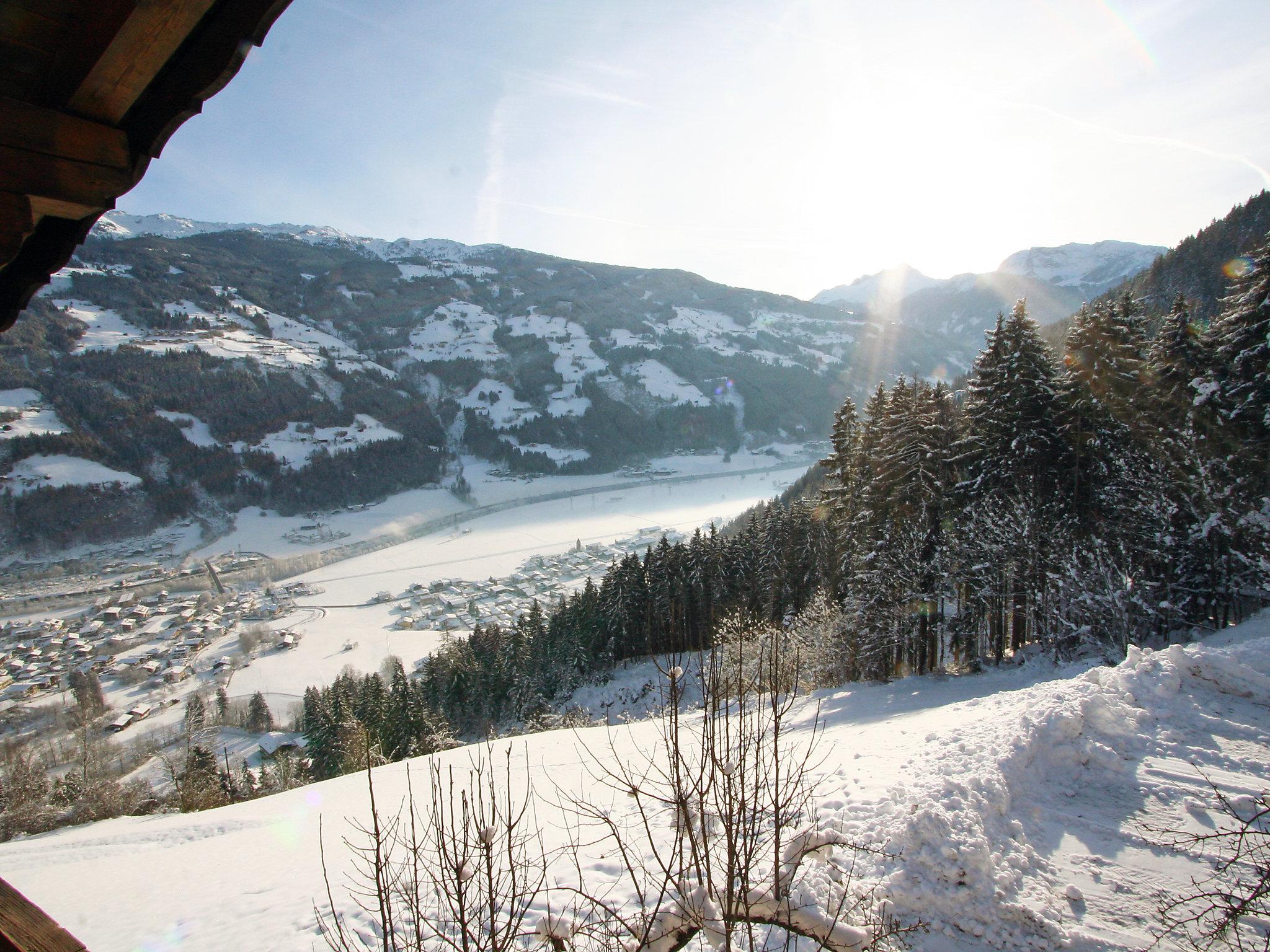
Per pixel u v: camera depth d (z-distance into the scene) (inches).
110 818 1054.4
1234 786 277.9
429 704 1763.0
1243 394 761.0
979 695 692.1
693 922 123.3
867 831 251.8
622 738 643.5
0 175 83.4
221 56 85.9
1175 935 204.2
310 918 290.0
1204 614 778.8
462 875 132.9
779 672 154.1
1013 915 211.9
